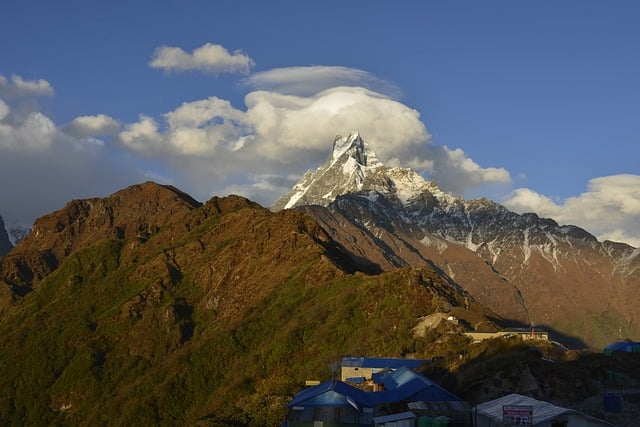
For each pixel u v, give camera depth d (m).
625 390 93.25
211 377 178.88
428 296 167.62
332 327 166.62
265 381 155.38
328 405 94.12
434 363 119.81
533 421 74.75
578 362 101.94
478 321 151.75
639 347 112.94
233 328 190.75
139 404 173.00
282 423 100.25
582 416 74.88
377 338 151.62
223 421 115.69
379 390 102.50
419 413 88.06
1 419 195.12
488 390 97.50
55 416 193.50
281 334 174.62
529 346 115.69
